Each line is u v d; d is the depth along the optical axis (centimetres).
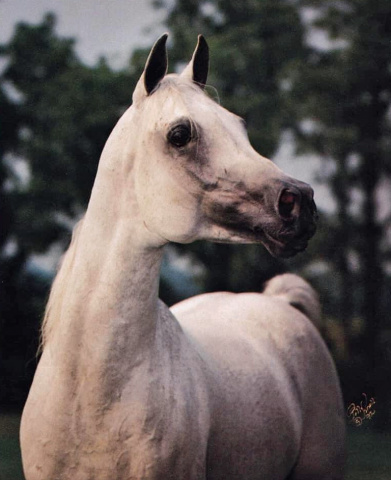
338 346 1958
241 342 389
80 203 2072
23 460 322
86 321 304
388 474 806
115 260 304
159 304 335
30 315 1736
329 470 421
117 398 302
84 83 2081
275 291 471
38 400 314
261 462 366
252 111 2069
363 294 2034
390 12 2133
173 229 301
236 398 353
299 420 398
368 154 2066
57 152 2058
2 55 2392
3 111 2247
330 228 2053
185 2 2336
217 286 2058
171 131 298
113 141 315
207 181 297
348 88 2108
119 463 304
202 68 329
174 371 316
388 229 2091
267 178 292
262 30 2267
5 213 2062
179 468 310
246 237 298
